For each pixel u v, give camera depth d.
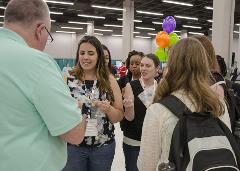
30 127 0.96
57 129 0.96
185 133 1.14
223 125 1.20
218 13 5.39
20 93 0.94
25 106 0.94
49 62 0.99
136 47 24.30
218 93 1.38
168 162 1.14
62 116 0.96
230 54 5.35
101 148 1.90
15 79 0.94
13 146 0.94
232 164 1.08
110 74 2.07
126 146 2.22
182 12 14.34
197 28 19.64
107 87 1.96
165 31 5.34
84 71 2.00
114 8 13.16
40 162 0.97
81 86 1.96
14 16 1.02
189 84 1.24
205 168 1.06
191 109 1.21
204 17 15.60
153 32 21.92
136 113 2.14
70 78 1.98
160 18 16.36
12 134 0.94
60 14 15.60
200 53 1.26
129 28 12.49
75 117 0.99
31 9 1.01
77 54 2.03
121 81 2.61
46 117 0.96
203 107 1.22
